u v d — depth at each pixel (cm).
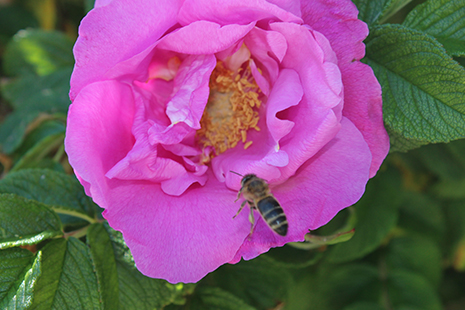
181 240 17
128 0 17
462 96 18
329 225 22
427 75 18
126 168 17
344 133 18
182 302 20
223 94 20
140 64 18
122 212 17
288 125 17
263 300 21
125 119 18
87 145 17
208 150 19
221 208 18
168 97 19
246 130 20
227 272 21
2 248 18
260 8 17
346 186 18
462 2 18
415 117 18
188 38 18
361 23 18
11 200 18
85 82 17
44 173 20
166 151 19
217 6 17
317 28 18
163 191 18
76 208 20
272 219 17
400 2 19
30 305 17
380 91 18
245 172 18
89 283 18
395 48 18
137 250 17
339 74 17
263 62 19
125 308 19
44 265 18
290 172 18
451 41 19
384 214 22
